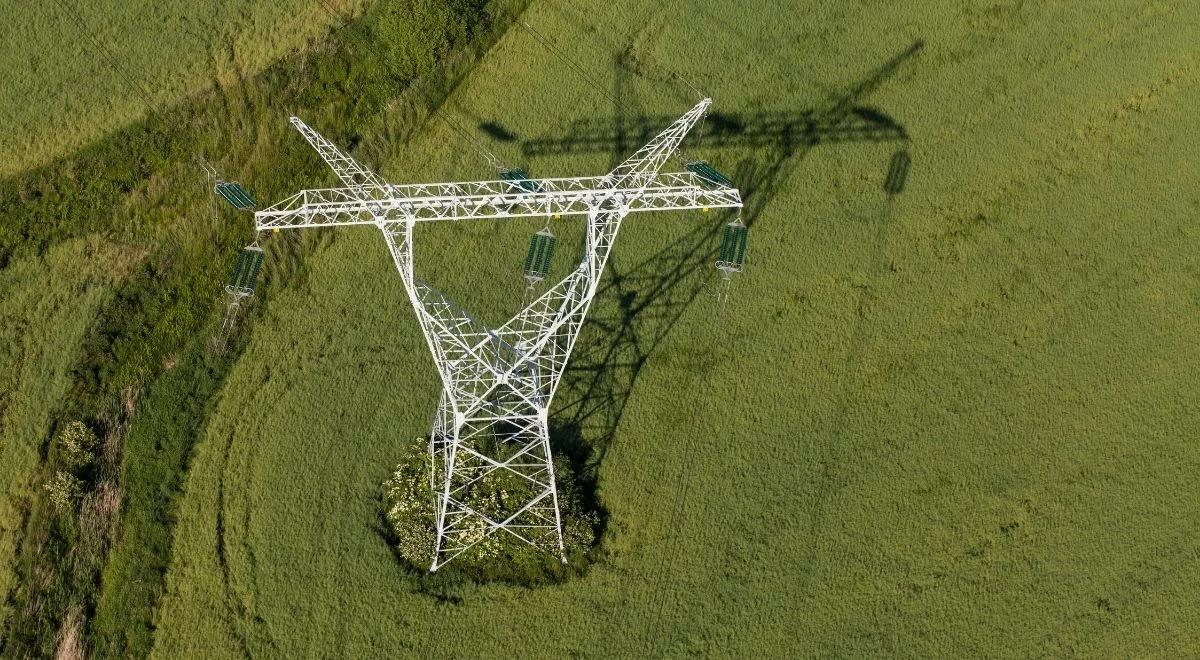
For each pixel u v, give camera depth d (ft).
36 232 167.63
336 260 166.61
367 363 163.63
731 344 166.09
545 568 157.89
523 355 143.23
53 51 173.37
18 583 157.69
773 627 158.71
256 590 156.56
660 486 161.38
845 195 171.22
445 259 167.22
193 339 164.14
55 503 158.92
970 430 165.48
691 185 154.20
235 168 169.99
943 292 168.86
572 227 169.27
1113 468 165.89
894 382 166.09
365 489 159.74
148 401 162.20
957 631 160.15
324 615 155.94
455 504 153.48
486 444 160.76
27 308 165.48
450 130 172.24
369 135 171.53
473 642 156.35
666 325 166.20
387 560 157.28
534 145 172.24
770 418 164.14
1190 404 168.25
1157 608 162.61
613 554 159.12
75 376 163.02
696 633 157.79
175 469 160.15
